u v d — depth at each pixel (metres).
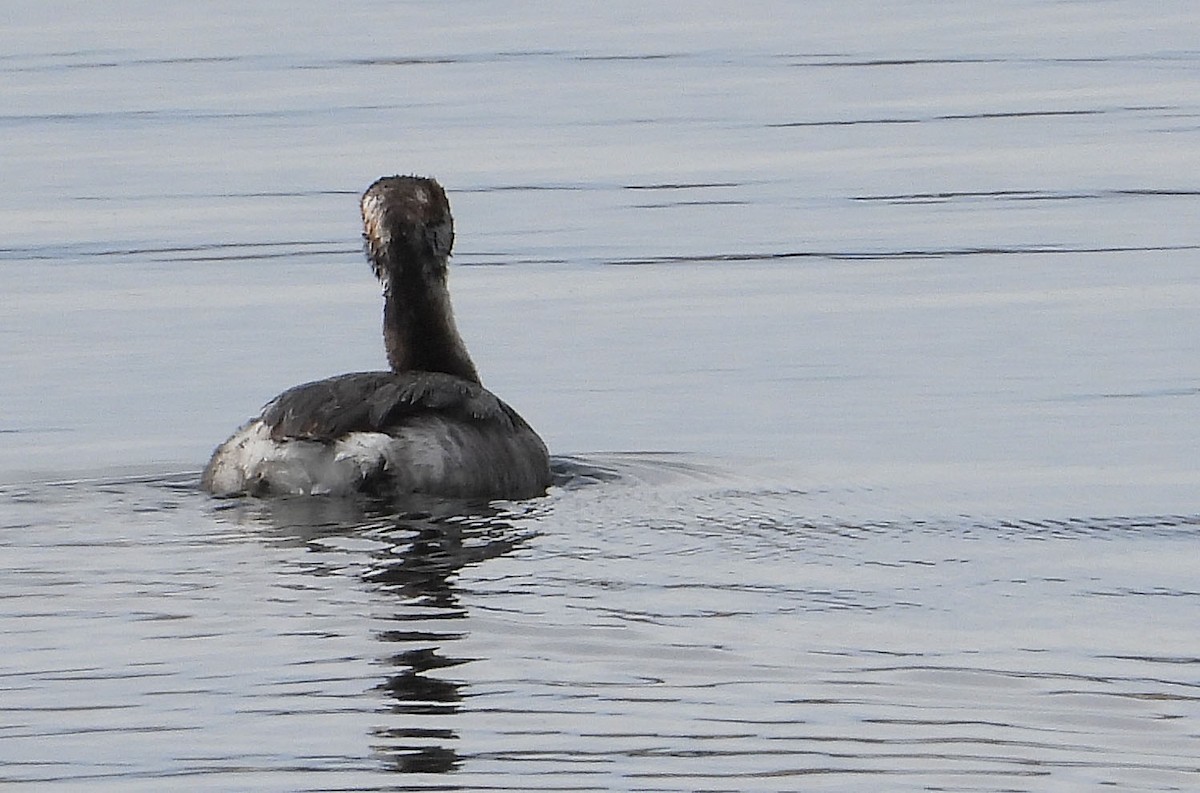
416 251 16.05
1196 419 17.02
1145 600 11.91
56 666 10.36
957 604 11.73
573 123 34.28
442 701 9.83
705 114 35.00
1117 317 20.80
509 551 12.63
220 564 12.21
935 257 23.95
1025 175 28.91
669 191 28.28
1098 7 49.19
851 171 29.58
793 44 44.03
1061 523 13.86
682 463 15.84
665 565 12.42
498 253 24.72
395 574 12.02
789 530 13.48
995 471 15.52
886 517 13.97
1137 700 10.02
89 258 24.56
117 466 15.82
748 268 23.61
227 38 46.38
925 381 18.59
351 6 52.88
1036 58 40.94
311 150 31.98
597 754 9.20
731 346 20.08
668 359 19.66
